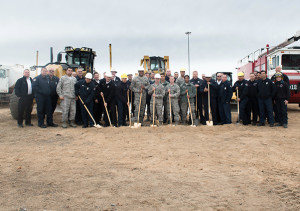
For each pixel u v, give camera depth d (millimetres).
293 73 12758
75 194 3715
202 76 10477
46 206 3350
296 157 5574
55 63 12328
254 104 9656
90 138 7609
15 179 4328
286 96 9141
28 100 9320
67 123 10430
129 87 10336
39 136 7895
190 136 7809
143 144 6848
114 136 7855
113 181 4211
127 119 11406
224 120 10016
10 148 6480
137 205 3377
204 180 4230
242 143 6871
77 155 5836
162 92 9578
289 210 3252
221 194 3697
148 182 4156
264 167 4891
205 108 10094
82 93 9273
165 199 3547
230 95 9758
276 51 13039
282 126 9391
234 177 4367
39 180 4273
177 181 4191
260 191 3795
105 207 3320
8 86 17344
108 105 10047
